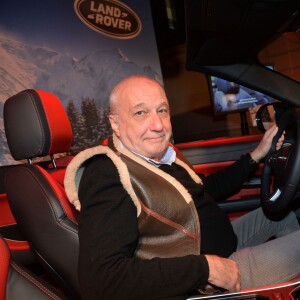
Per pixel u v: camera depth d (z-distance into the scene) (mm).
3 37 3312
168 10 5105
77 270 982
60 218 1024
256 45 1432
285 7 1117
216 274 935
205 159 2061
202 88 5934
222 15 1173
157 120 1146
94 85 3994
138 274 877
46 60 3607
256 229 1536
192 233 1053
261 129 1748
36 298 857
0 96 3174
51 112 1330
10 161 2939
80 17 3969
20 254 1708
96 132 3936
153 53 4617
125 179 994
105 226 924
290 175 1235
